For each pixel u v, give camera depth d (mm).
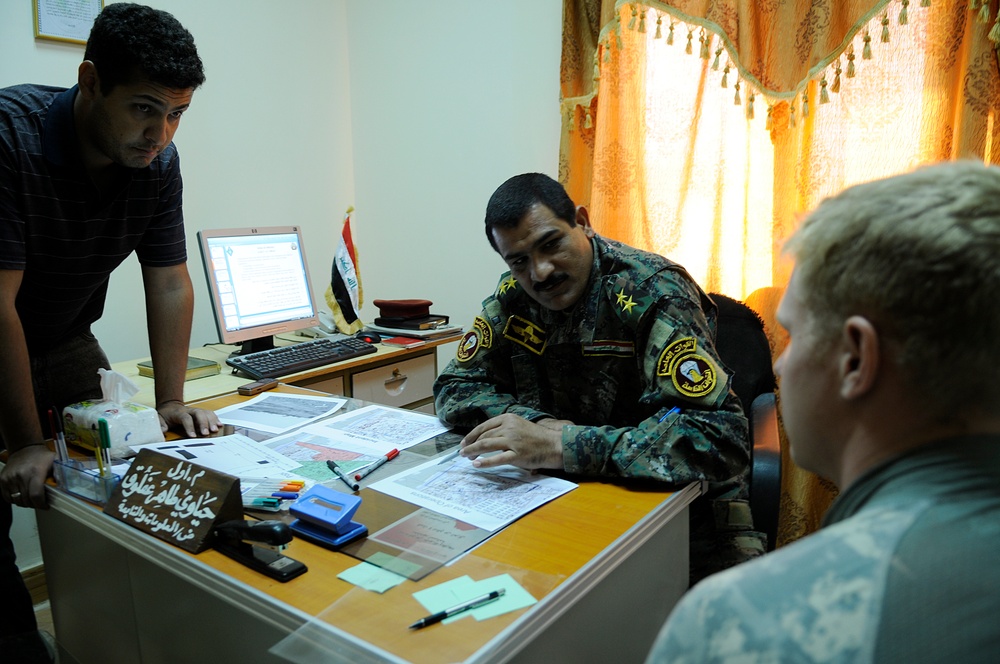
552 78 2516
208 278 2031
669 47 2207
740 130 2172
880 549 365
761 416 1526
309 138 2918
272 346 2215
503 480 1121
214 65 2521
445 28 2748
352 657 701
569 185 2404
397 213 3033
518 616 745
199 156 2514
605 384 1359
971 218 379
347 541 913
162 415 1419
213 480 940
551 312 1388
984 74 1738
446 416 1368
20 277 1249
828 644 340
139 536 959
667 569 1102
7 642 1107
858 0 1877
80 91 1218
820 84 1962
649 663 397
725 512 1316
